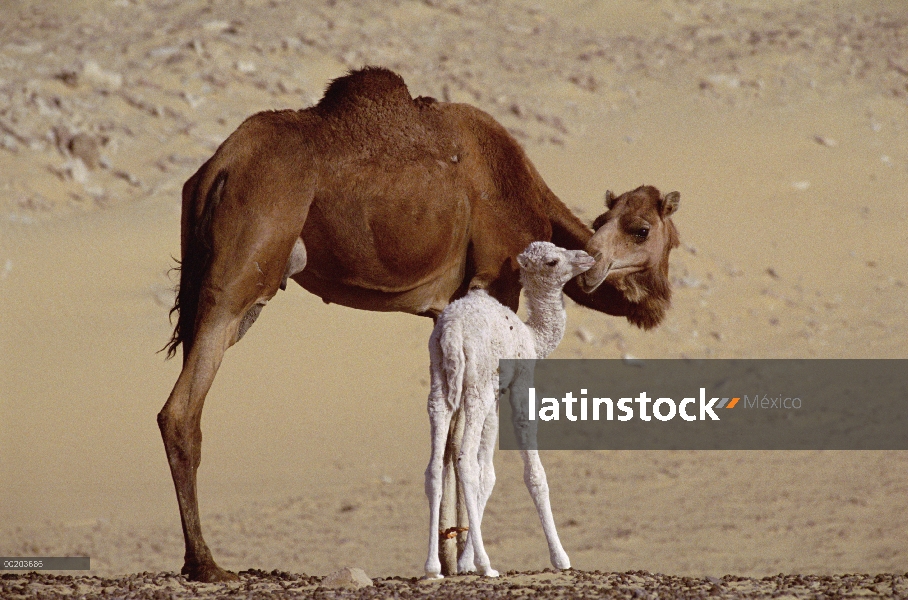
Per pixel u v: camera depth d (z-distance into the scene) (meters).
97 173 101.75
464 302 24.75
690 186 105.81
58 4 143.00
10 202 95.12
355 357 84.38
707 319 88.38
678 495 64.81
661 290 30.27
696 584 23.42
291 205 26.44
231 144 26.64
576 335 85.50
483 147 29.77
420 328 89.44
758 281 93.69
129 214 96.50
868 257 97.44
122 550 56.72
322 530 60.28
